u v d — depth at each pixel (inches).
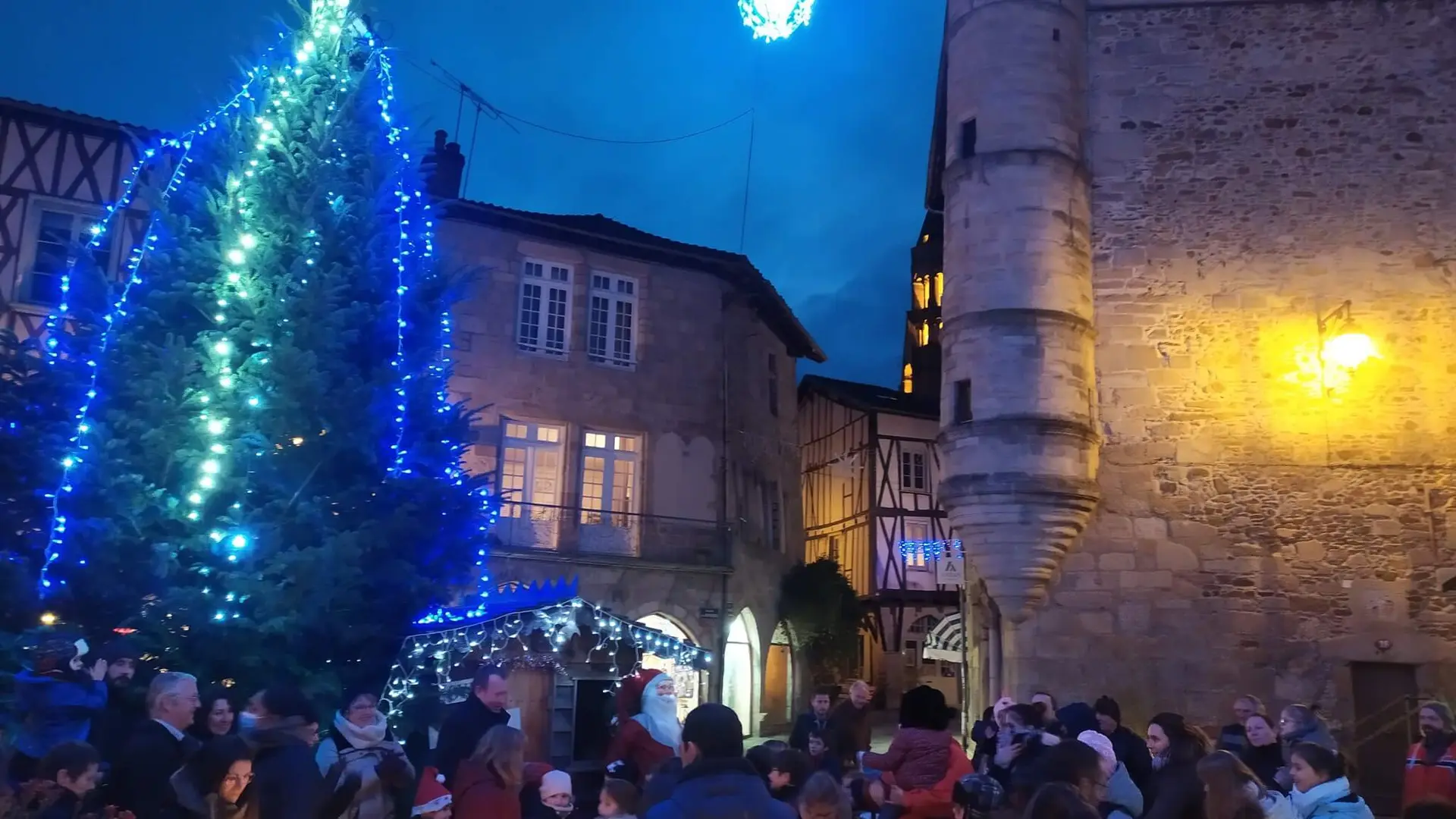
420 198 395.2
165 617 280.7
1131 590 475.8
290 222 330.6
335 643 303.0
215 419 297.3
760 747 196.9
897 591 1103.0
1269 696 461.7
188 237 331.9
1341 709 458.0
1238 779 155.1
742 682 791.7
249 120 347.6
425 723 299.4
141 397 298.5
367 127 366.0
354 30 374.9
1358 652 461.1
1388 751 453.1
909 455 1154.0
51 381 322.7
